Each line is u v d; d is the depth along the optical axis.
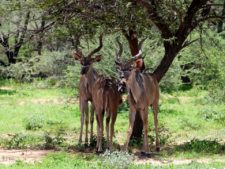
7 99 54.25
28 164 22.30
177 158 24.27
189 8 27.88
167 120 39.47
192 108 46.41
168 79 46.03
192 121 38.41
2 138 31.23
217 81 39.78
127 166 20.72
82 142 30.00
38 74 68.25
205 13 29.33
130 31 28.31
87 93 27.56
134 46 28.59
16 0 26.72
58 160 22.95
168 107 46.78
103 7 25.03
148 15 25.88
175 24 28.88
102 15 25.42
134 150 26.70
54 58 54.97
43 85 63.88
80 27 27.31
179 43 28.47
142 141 28.47
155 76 26.89
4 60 64.19
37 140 30.30
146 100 25.16
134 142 28.30
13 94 58.53
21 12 28.58
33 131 35.47
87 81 27.34
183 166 21.03
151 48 40.47
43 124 37.91
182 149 26.45
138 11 25.44
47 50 55.34
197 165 21.27
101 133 25.83
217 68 39.66
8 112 44.16
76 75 45.03
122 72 24.73
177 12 27.12
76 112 44.12
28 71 62.84
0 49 40.50
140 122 28.67
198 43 41.72
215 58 39.12
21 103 51.22
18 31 29.09
